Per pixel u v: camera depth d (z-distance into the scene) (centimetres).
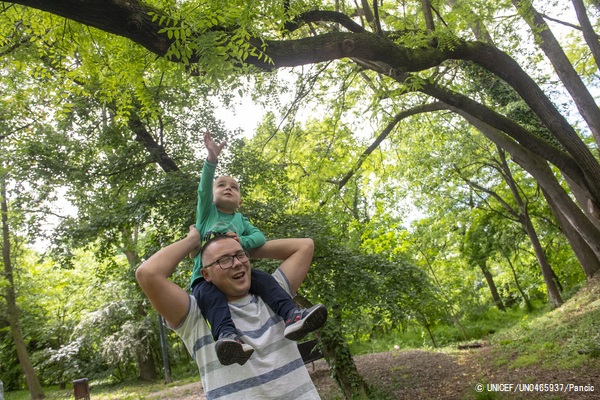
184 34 425
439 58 802
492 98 1504
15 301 2184
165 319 224
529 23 1023
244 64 434
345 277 968
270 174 1090
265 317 226
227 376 209
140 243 1357
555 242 2864
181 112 1165
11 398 2381
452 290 2709
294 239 261
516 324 2231
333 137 1305
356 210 1484
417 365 1558
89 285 2566
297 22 724
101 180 1150
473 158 2194
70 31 655
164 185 964
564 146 1076
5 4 628
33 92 789
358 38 658
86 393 1694
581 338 1192
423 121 1645
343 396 1109
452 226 2780
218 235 234
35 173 1067
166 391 1866
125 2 458
